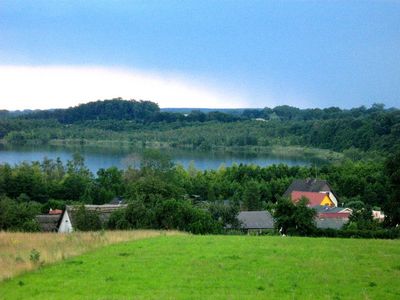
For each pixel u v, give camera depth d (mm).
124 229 46875
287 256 27547
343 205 105312
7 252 27469
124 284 21438
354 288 21141
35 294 20031
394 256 28109
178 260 26141
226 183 126312
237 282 21812
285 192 112625
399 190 59875
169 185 62969
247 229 65688
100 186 122688
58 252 27047
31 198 121188
